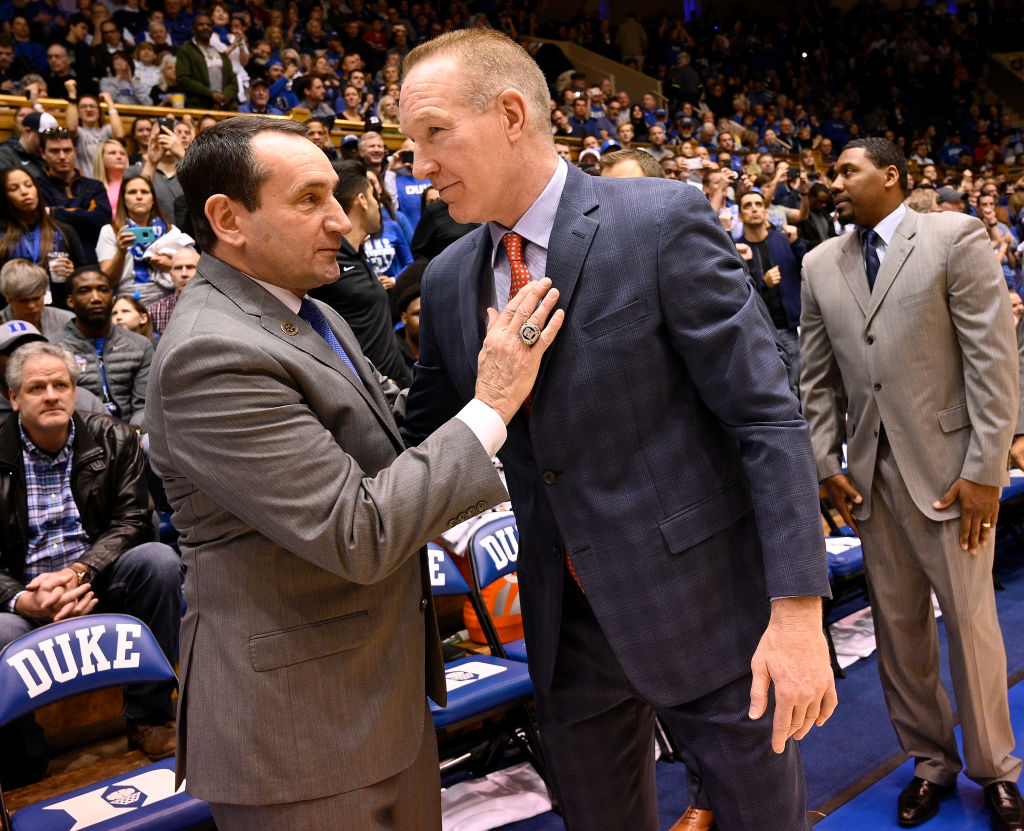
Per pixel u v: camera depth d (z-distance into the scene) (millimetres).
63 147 5008
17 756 2375
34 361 2566
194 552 1275
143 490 2764
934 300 2156
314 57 9242
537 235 1348
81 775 2396
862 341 2266
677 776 2543
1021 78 17109
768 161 10422
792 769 1412
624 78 13789
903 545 2295
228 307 1240
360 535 1138
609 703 1491
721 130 12141
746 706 1360
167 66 7961
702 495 1345
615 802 1562
